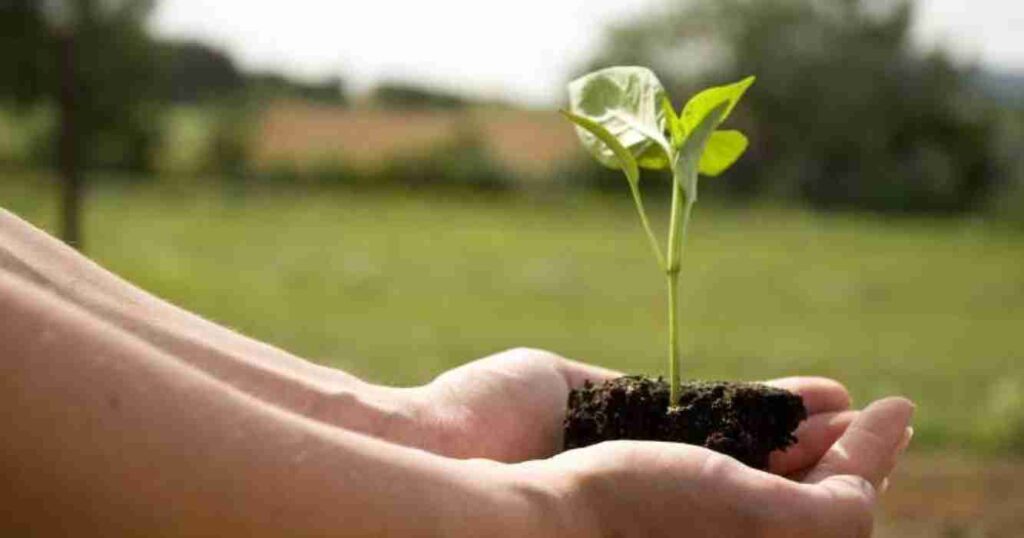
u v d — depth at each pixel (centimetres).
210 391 97
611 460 122
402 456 107
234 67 3831
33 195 2144
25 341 91
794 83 3262
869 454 142
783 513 123
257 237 1698
